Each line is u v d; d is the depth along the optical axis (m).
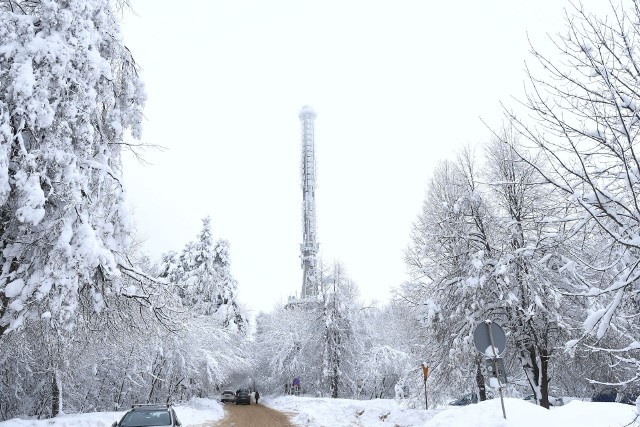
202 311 42.88
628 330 8.64
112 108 14.48
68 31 12.10
